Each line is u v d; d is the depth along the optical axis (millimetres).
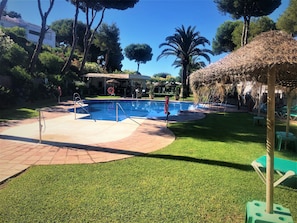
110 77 30391
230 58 2678
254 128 10023
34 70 21250
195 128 9742
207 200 3654
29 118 10773
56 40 50656
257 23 26859
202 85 2826
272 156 2664
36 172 4531
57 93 20906
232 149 6582
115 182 4188
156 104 22938
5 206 3309
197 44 27938
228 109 17328
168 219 3131
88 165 5000
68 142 6828
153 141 7297
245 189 4055
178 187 4059
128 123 10453
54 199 3533
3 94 13258
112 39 46812
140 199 3613
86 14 28203
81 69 29953
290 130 9984
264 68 2182
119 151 6102
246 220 2955
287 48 2209
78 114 12758
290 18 17312
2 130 8133
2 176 4297
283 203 3684
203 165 5184
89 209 3295
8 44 18312
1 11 15000
